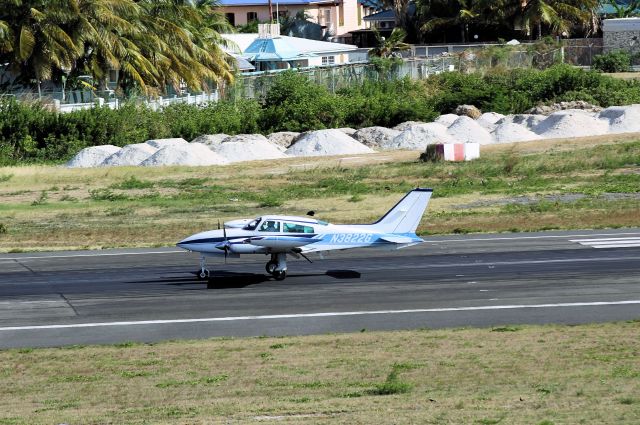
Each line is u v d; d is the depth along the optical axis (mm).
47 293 128000
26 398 84375
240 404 77625
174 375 90188
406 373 87750
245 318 113625
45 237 173125
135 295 125875
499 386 81438
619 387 79000
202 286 130250
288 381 86188
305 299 121938
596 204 189375
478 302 118312
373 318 112250
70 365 95688
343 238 131375
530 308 114938
